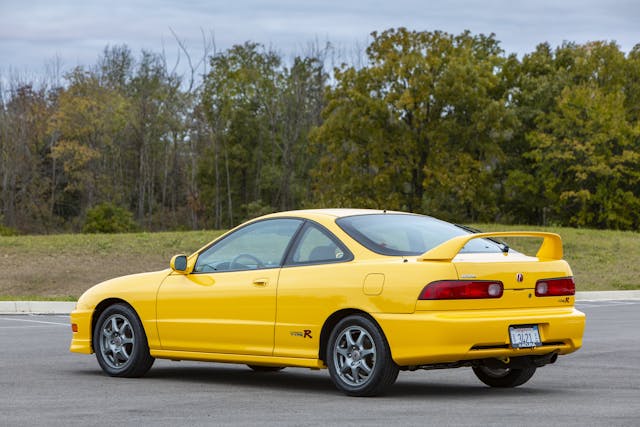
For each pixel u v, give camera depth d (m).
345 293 9.45
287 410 8.63
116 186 107.94
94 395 9.73
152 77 113.12
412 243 9.69
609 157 82.19
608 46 88.81
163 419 8.12
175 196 117.88
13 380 10.98
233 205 112.56
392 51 75.69
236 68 106.81
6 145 104.94
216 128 109.19
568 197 82.31
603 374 11.84
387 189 74.69
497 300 9.23
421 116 74.44
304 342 9.77
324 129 75.81
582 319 9.76
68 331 18.06
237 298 10.30
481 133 75.56
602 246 50.31
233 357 10.37
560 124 82.31
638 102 88.75
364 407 8.77
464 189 74.12
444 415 8.25
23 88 105.69
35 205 105.88
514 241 51.28
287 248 10.19
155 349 11.04
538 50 92.12
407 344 9.05
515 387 10.46
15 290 35.69
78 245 45.28
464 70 73.31
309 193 106.12
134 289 11.23
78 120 105.25
